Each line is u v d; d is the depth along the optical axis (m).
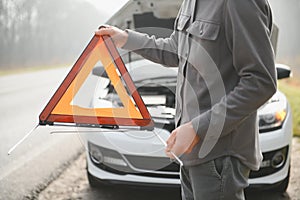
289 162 3.28
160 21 3.62
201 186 1.56
